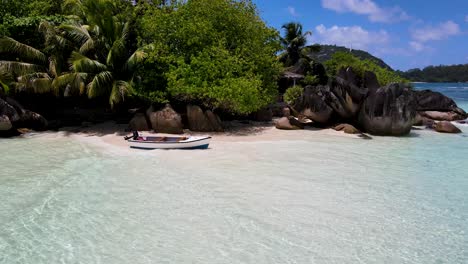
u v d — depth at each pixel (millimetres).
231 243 7270
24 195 9773
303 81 44562
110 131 20484
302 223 8242
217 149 15969
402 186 11062
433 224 8312
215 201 9516
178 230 7812
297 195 10078
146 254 6809
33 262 6492
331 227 8062
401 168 13219
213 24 23297
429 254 6977
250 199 9703
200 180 11297
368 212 8953
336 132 21344
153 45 21484
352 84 21766
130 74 22141
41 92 21359
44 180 11102
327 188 10742
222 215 8609
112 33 22797
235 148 16250
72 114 26391
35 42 23500
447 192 10539
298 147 16766
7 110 18969
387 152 16016
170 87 20484
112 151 15305
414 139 19609
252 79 21609
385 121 20297
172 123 19484
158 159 13914
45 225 7977
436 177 12094
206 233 7684
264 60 24531
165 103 21500
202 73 20688
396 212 8984
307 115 22922
